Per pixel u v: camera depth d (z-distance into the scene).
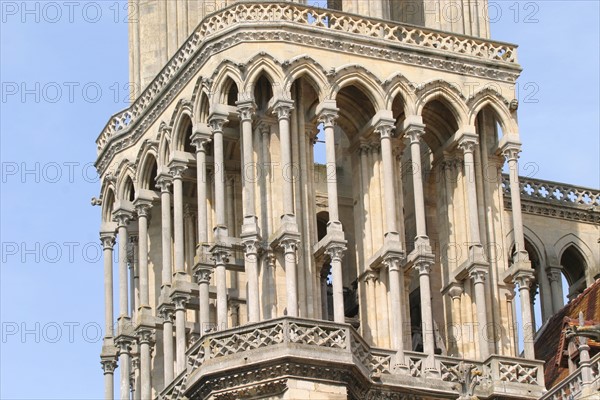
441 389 100.69
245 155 102.00
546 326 111.81
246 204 101.50
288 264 100.50
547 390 102.19
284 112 102.69
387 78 105.12
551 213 117.56
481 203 106.06
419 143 104.69
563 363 102.00
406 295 103.38
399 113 106.50
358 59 104.94
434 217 108.31
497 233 106.00
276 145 103.19
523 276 104.50
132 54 113.06
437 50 106.50
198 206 103.44
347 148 112.44
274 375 96.56
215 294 104.12
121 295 108.50
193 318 107.00
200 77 104.31
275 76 103.25
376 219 104.38
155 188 109.19
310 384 96.69
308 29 104.31
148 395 106.00
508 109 107.06
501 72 107.50
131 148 110.06
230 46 103.75
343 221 111.25
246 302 102.94
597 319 107.06
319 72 103.88
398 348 100.81
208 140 104.12
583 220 118.31
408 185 109.50
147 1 113.38
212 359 97.69
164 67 108.06
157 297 108.69
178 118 105.88
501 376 101.69
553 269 116.44
